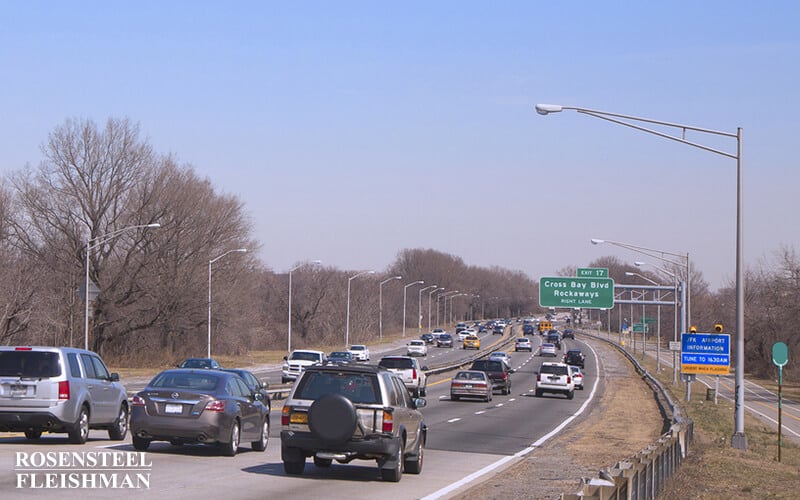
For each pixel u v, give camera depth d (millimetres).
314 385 16172
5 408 18344
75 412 18938
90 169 72125
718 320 136375
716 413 42281
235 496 13516
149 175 74750
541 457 22266
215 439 18297
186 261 77250
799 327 86625
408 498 14391
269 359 88625
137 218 73562
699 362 36969
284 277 138000
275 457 19562
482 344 135500
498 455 22766
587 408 43094
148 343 76875
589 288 63625
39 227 71250
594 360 97000
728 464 21891
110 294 73000
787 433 45219
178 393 18312
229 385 19438
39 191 71438
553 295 64000
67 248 71938
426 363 89062
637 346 129500
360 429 15758
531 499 14961
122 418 21562
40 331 66375
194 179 78250
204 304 76625
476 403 44875
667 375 75875
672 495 16000
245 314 86438
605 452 23734
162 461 17375
